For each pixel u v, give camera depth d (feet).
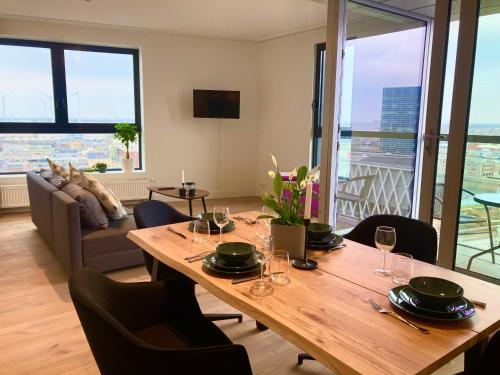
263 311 4.39
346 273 5.54
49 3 14.74
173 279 5.90
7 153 18.48
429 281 4.74
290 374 6.91
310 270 5.63
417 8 12.11
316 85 18.92
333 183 12.04
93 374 6.83
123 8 15.42
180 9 15.49
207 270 5.53
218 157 22.27
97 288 4.76
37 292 9.97
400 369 3.38
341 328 4.05
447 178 9.39
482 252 9.65
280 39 20.61
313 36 18.66
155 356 3.65
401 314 4.35
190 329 5.73
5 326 8.36
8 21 16.99
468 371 4.78
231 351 3.91
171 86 20.48
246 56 22.04
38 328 8.30
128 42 19.24
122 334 3.66
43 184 12.41
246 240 6.94
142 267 11.74
